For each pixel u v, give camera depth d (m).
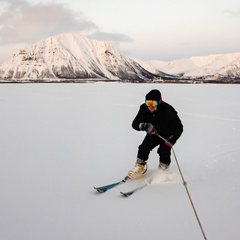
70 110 14.77
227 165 5.35
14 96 24.05
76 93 27.11
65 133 9.00
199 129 9.45
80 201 3.90
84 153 6.55
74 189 4.34
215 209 3.54
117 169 5.32
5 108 15.64
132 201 3.85
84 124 10.70
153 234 3.01
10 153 6.57
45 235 3.05
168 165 4.58
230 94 23.56
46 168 5.41
